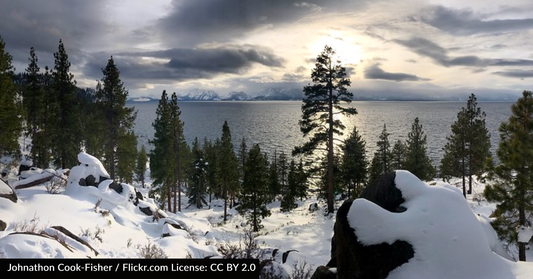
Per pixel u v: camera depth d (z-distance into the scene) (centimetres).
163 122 3572
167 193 3675
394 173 775
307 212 3334
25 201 1479
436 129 18088
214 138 16150
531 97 1389
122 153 3303
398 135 15062
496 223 1368
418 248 582
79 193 1905
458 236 589
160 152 3591
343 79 2580
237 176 4125
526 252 1579
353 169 3734
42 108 3306
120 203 1966
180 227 1919
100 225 1477
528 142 1345
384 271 586
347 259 647
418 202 661
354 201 676
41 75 3300
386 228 612
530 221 1377
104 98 3067
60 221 1354
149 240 1516
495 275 553
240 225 3053
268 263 984
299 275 955
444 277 548
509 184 1373
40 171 2520
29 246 826
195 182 5272
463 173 3253
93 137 3578
